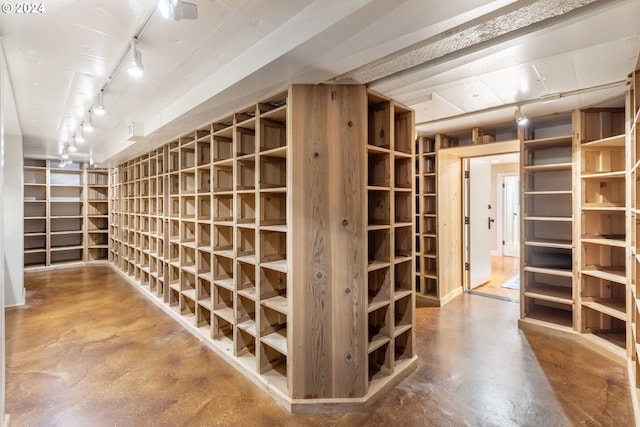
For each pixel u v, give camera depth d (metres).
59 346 3.12
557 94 2.69
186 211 3.87
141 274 5.06
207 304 3.28
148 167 4.87
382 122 2.47
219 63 2.21
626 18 1.51
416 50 1.75
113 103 3.08
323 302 2.15
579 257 3.09
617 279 2.73
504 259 7.50
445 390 2.35
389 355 2.45
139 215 5.13
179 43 1.95
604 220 3.14
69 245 7.25
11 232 4.32
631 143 2.47
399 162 2.78
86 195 7.19
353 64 1.87
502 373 2.57
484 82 2.42
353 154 2.14
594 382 2.43
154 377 2.57
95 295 4.83
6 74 2.42
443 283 4.34
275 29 1.80
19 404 2.21
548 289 3.62
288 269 2.18
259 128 2.47
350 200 2.14
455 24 1.51
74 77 2.47
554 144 3.46
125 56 2.13
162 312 4.08
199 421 2.06
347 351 2.16
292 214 2.13
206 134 3.45
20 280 4.36
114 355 2.93
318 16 1.55
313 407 2.14
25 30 1.81
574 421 2.01
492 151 4.23
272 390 2.30
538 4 1.36
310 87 2.13
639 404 2.05
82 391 2.37
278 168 2.62
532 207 3.80
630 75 2.31
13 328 3.56
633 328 2.49
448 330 3.44
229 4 1.56
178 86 2.64
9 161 4.32
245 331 2.70
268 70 1.94
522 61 1.98
